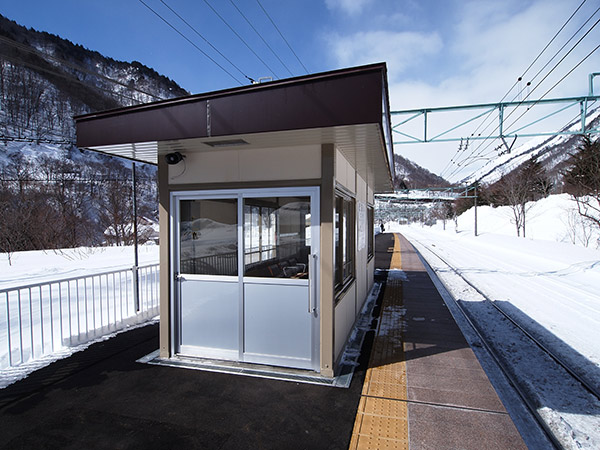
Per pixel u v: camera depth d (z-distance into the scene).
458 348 4.83
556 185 41.56
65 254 14.95
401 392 3.54
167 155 4.19
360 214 6.51
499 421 3.04
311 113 3.09
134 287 5.97
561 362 4.54
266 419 3.04
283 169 3.96
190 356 4.35
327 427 2.94
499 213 42.81
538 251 18.31
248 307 4.12
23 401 3.32
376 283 9.98
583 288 9.65
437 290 9.00
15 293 7.77
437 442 2.75
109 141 3.76
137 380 3.75
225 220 4.22
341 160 4.48
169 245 4.36
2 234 18.28
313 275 3.84
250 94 3.26
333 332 3.89
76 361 4.24
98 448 2.67
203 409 3.20
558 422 3.14
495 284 10.29
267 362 4.09
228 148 4.02
